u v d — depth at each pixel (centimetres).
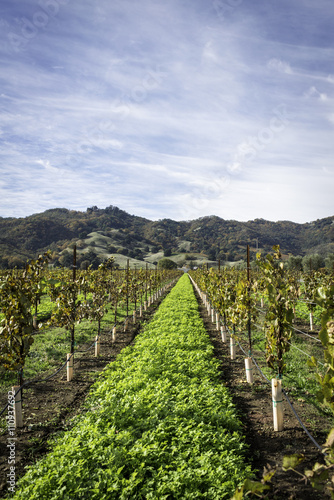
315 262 4541
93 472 483
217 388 809
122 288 1639
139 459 504
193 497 420
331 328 246
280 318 678
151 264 9706
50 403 809
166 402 683
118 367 1034
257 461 560
